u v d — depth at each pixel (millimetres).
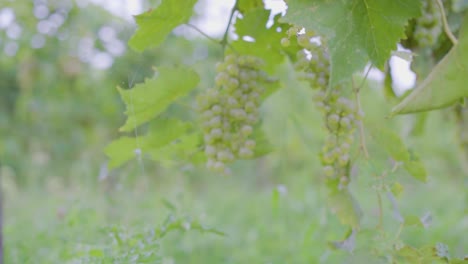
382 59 1300
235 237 2631
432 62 1531
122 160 1536
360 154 1456
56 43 3941
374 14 1297
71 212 2020
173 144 1531
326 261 1955
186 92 1439
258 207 3547
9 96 4922
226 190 5062
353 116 1426
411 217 1438
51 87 4379
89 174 3824
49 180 4840
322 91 1418
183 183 3832
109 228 1505
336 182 1479
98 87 4270
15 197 3986
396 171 1488
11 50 3990
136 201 2221
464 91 1331
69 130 4789
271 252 2275
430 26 1487
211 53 4438
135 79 1432
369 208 2459
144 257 1416
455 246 2162
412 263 1428
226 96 1459
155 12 1377
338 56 1288
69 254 1722
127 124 1451
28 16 3605
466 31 1337
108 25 3574
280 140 2492
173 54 4273
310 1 1299
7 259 1855
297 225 2674
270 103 2516
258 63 1452
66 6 3766
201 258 2238
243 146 1464
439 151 4211
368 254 1455
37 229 2129
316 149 1815
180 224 1510
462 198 2773
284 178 4020
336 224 2119
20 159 4938
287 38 1351
